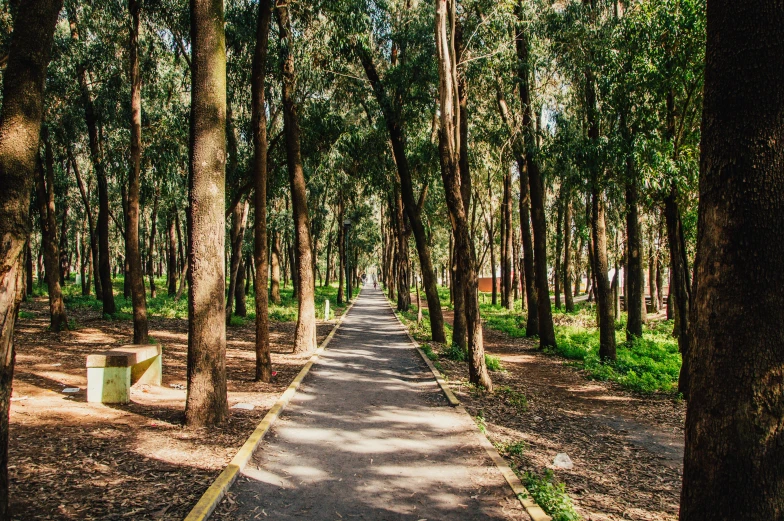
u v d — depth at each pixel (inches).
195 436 249.8
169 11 551.2
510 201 1262.3
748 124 115.6
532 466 236.8
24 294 1080.8
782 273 112.0
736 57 117.6
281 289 1815.9
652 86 403.5
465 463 231.5
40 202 623.5
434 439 265.3
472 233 1099.9
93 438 238.8
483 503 189.6
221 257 276.8
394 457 237.6
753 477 110.3
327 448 247.9
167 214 1262.3
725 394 114.7
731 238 116.3
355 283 2787.9
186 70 778.8
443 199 1034.1
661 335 800.9
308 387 382.9
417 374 447.2
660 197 426.0
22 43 156.2
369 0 540.4
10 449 217.9
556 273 1249.4
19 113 151.9
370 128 690.2
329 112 620.7
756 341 112.3
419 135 723.4
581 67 534.0
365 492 197.9
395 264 1622.8
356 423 291.6
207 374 268.5
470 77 536.4
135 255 488.7
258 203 406.9
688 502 121.5
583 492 213.8
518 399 374.0
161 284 1875.0
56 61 619.8
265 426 268.7
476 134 661.3
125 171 708.0
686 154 403.5
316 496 193.2
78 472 197.2
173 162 752.3
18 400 304.8
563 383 469.7
